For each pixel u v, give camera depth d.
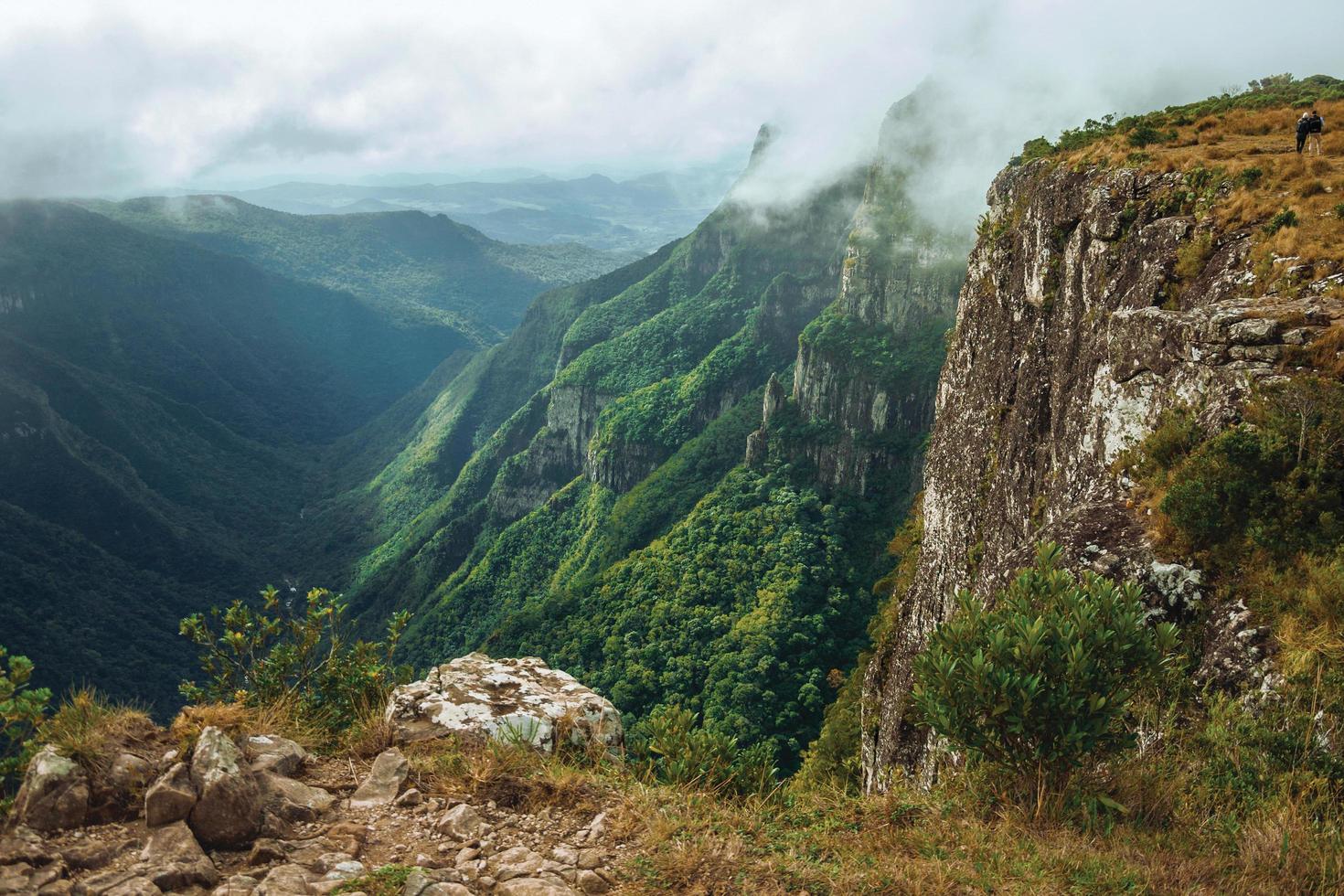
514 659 8.04
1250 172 16.09
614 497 151.88
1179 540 9.27
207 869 4.20
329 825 4.91
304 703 6.87
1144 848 5.43
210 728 4.98
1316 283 11.75
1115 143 21.89
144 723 5.32
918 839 5.55
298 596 198.12
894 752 18.59
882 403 99.56
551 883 4.34
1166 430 11.04
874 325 112.12
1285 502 8.48
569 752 6.38
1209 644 8.12
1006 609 6.58
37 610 150.25
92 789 4.54
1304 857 5.12
